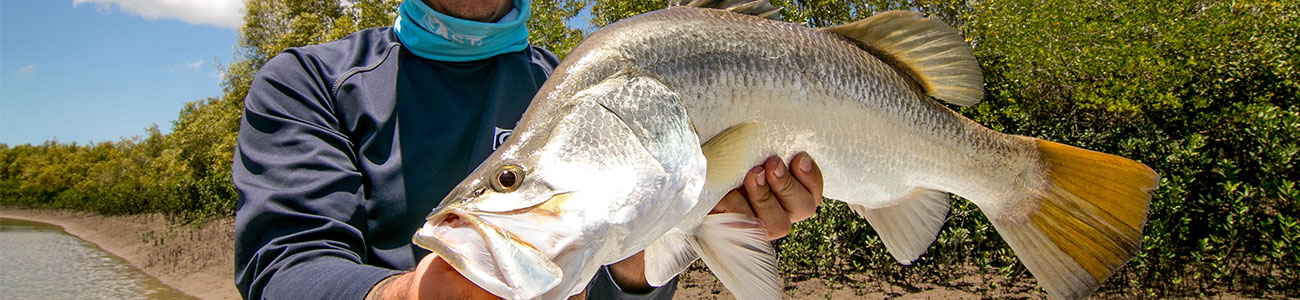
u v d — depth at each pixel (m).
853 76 1.78
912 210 1.98
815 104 1.71
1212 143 6.58
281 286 1.30
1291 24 6.38
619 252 1.37
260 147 1.57
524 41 2.09
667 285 2.09
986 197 2.04
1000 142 2.04
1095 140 6.53
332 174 1.53
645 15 1.63
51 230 31.11
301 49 1.75
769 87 1.65
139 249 19.28
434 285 1.12
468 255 1.11
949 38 1.93
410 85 1.78
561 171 1.31
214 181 22.09
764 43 1.67
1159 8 7.24
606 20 10.46
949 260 6.37
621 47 1.53
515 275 1.12
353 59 1.79
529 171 1.28
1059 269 2.00
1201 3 7.32
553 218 1.26
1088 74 7.14
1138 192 1.89
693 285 7.38
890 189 1.90
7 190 66.81
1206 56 6.55
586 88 1.44
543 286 1.13
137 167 45.50
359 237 1.49
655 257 1.74
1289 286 5.50
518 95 1.94
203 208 23.03
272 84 1.65
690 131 1.52
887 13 1.88
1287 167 5.41
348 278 1.23
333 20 22.03
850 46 1.84
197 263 15.37
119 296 13.02
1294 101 6.08
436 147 1.73
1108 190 1.94
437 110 1.78
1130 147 6.13
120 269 16.36
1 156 77.06
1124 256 1.89
